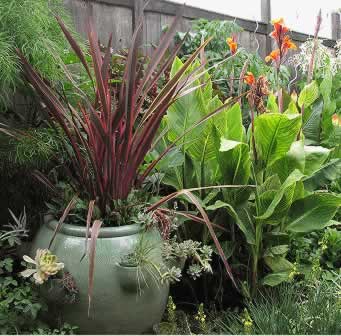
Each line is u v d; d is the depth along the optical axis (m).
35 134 2.39
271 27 5.36
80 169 2.19
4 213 2.65
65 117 2.15
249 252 2.63
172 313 2.37
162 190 2.84
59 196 2.29
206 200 2.55
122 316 2.02
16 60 2.24
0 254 2.41
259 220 2.49
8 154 2.41
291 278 2.49
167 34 2.19
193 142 2.60
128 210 2.16
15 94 2.58
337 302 2.32
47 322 2.12
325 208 2.57
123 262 1.98
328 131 3.34
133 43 2.02
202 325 2.36
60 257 2.02
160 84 3.21
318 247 3.09
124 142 2.10
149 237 2.11
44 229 2.16
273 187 2.53
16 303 2.00
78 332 2.06
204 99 2.79
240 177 2.54
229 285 2.72
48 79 2.39
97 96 2.21
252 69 4.09
